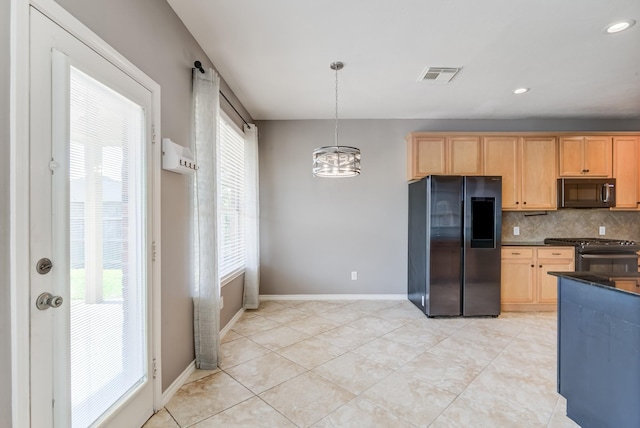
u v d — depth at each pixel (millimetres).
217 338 2354
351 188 4234
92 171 1326
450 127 4211
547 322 3352
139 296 1644
